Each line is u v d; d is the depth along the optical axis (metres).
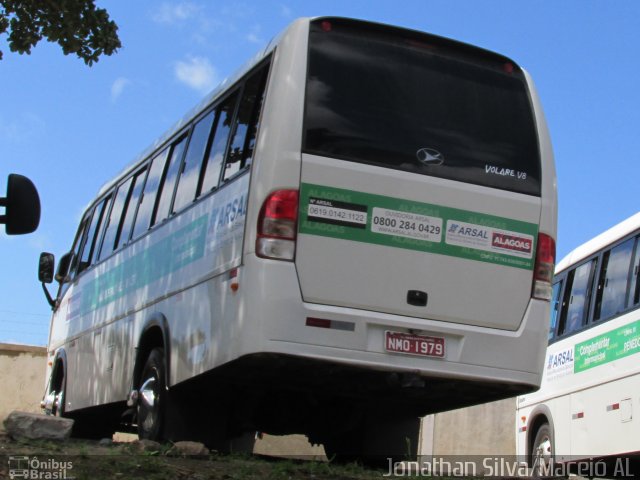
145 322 10.36
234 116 9.12
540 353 8.72
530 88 9.16
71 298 13.85
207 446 9.52
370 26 8.65
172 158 10.69
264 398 9.49
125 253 11.58
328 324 8.00
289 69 8.30
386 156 8.37
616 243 13.17
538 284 8.77
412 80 8.66
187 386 9.32
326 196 8.12
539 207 8.85
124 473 7.15
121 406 11.86
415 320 8.26
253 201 8.14
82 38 11.25
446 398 9.25
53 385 14.36
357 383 8.64
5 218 6.82
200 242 9.18
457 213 8.52
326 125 8.26
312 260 8.02
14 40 11.14
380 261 8.20
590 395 13.11
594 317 13.37
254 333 7.91
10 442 8.53
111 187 12.98
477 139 8.76
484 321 8.52
